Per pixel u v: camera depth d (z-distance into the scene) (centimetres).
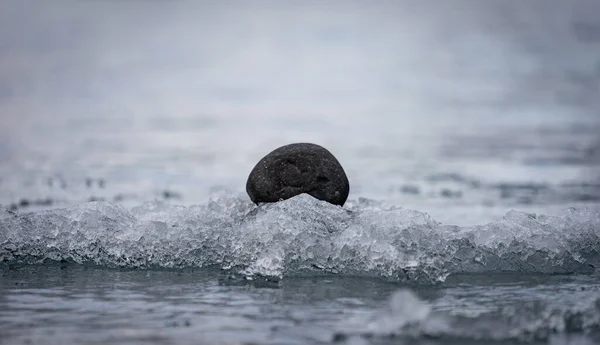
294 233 2091
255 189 2327
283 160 2336
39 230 2236
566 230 2297
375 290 1881
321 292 1864
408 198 3372
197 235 2198
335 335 1505
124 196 3372
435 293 1861
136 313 1678
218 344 1457
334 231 2161
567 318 1587
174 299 1803
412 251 2047
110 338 1497
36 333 1531
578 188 3634
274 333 1526
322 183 2325
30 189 3503
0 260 2181
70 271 2095
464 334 1513
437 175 4059
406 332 1517
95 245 2205
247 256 2114
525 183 3784
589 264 2153
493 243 2138
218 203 2356
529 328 1547
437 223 2211
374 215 2197
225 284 1952
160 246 2183
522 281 1988
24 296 1830
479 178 3956
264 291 1877
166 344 1459
